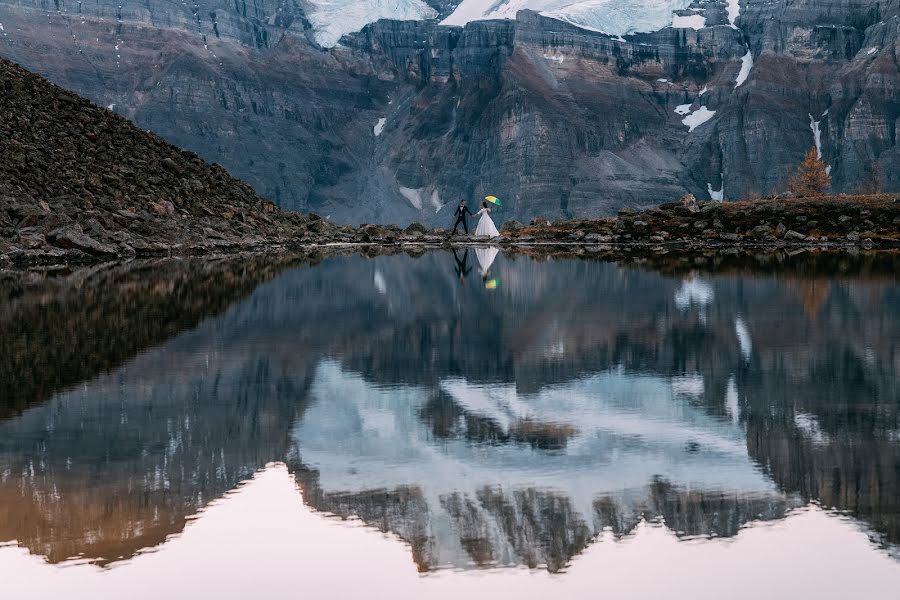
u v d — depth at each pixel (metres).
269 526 5.23
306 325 14.08
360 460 6.51
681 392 8.77
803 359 10.59
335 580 4.54
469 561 4.74
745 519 5.27
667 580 4.49
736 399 8.43
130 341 12.30
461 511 5.46
